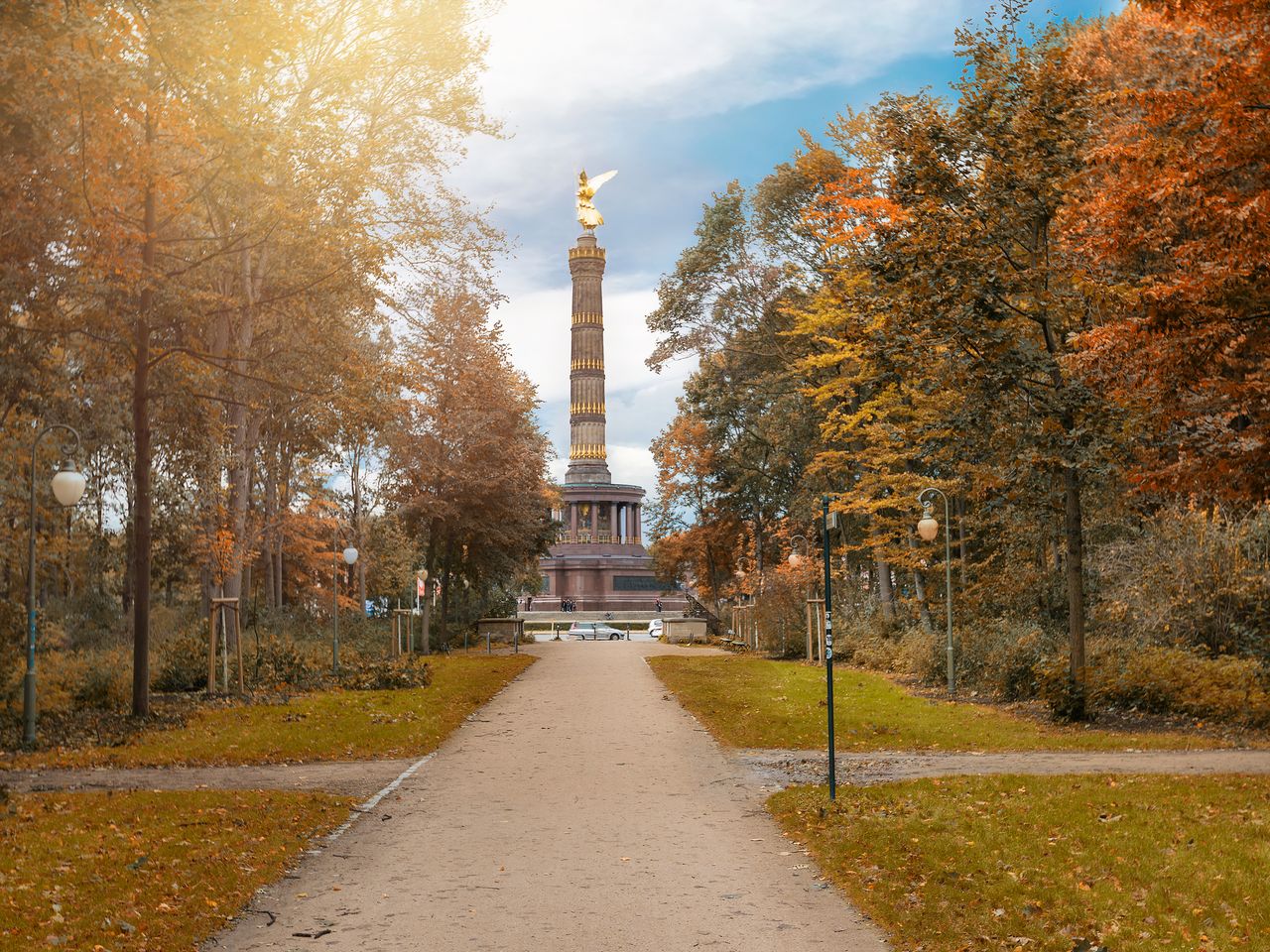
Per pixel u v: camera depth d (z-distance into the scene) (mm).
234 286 33094
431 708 27156
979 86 25109
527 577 80312
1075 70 24953
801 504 57844
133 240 21672
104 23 17203
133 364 26625
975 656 32000
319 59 29828
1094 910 9352
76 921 9312
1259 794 14336
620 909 9875
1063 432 23984
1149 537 29391
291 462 50719
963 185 25234
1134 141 24156
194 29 17500
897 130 25641
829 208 41906
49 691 25641
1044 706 25969
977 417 25828
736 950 8680
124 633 39344
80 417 34250
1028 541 36406
